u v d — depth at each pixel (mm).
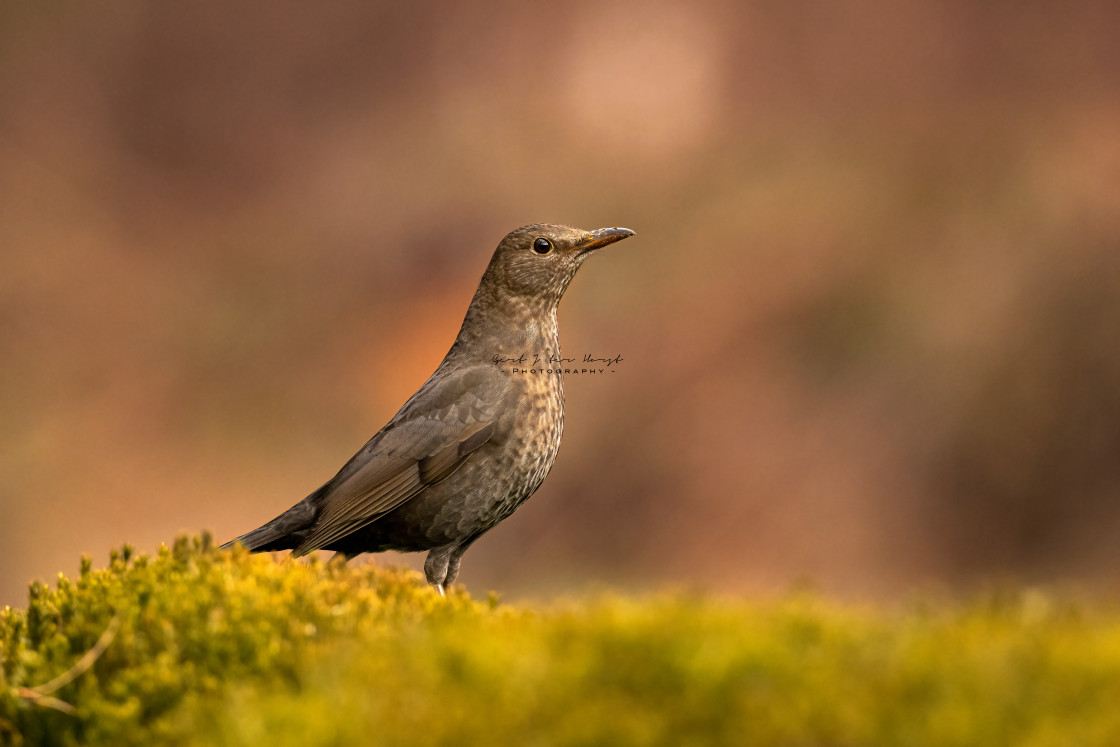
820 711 3145
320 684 3502
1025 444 15852
